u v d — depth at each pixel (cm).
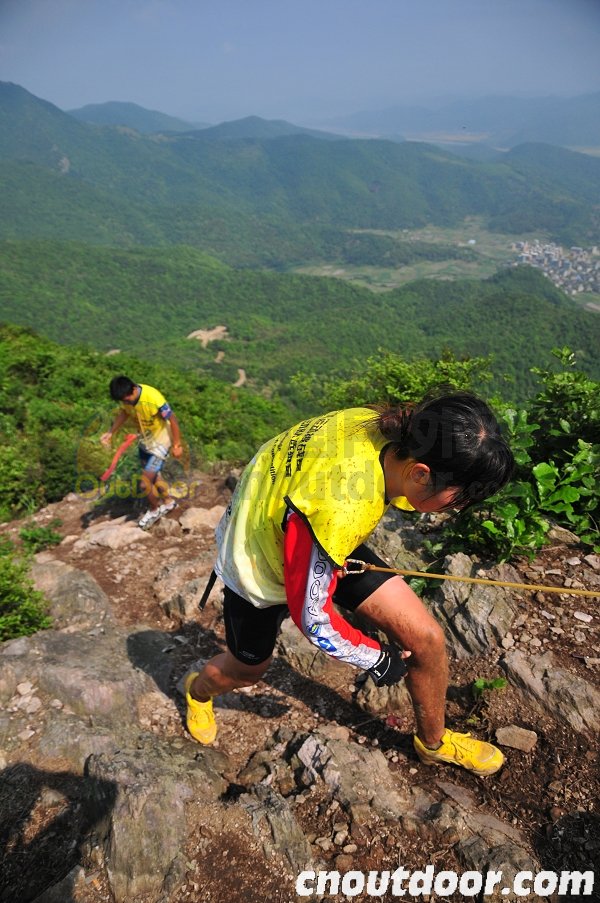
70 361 2031
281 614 213
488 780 236
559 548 344
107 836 212
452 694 275
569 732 247
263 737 271
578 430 390
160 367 2623
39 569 437
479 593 304
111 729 268
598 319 19700
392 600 199
